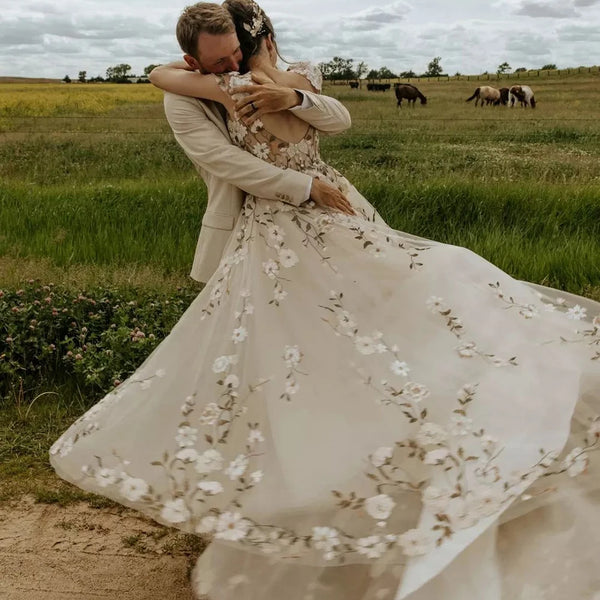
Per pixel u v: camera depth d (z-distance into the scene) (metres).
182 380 2.48
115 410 2.49
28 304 4.79
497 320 2.42
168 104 2.72
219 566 2.39
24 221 7.67
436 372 2.31
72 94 39.78
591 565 2.06
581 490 2.16
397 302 2.45
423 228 7.26
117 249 6.64
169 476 2.31
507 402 2.23
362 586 2.25
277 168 2.60
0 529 3.03
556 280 5.66
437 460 2.15
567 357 2.34
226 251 2.69
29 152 15.52
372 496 2.13
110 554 2.85
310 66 2.78
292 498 2.15
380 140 18.69
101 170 13.09
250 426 2.35
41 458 3.59
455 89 55.19
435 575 2.01
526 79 63.34
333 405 2.30
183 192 8.68
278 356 2.40
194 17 2.59
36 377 4.37
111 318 4.84
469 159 13.42
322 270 2.51
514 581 2.05
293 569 2.29
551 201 7.53
